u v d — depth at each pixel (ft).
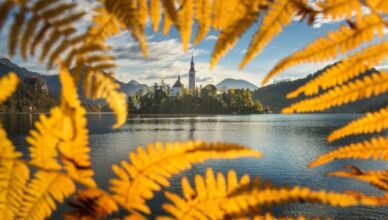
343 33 1.68
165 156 1.61
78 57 1.37
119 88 1.41
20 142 113.29
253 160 115.85
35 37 1.23
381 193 74.90
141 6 1.57
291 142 151.64
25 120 231.71
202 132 183.42
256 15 1.58
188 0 1.60
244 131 191.21
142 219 1.73
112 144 139.85
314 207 69.72
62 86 1.42
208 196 1.79
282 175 96.27
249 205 1.71
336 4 1.61
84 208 1.71
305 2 1.60
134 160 1.66
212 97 400.26
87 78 1.40
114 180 1.70
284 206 69.67
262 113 409.08
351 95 1.89
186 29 1.62
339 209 69.31
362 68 1.88
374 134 161.17
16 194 1.65
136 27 1.48
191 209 1.79
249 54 1.63
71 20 1.30
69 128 1.56
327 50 1.74
